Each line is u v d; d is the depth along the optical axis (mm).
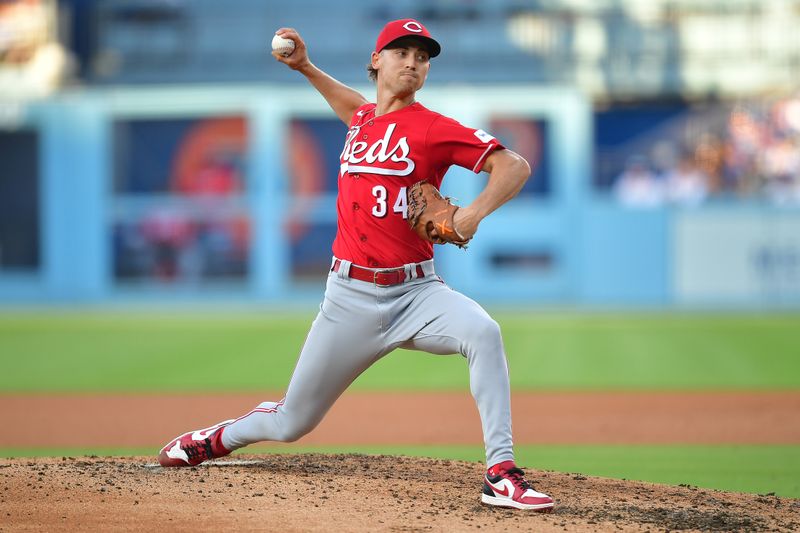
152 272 78812
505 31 80438
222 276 78688
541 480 17172
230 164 78562
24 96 77312
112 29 80938
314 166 78500
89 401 31719
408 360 44781
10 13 79938
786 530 13867
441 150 14820
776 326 56562
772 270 71438
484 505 14781
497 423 14617
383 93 15367
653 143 81000
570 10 80125
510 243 75938
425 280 15414
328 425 27375
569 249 75312
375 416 28953
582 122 75812
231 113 77875
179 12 80750
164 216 78438
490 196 14281
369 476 16656
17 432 26078
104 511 14094
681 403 31375
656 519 14242
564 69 80062
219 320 61312
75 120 77312
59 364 41969
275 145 77750
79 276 77812
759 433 26031
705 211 72250
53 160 77500
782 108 78500
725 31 79500
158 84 80812
